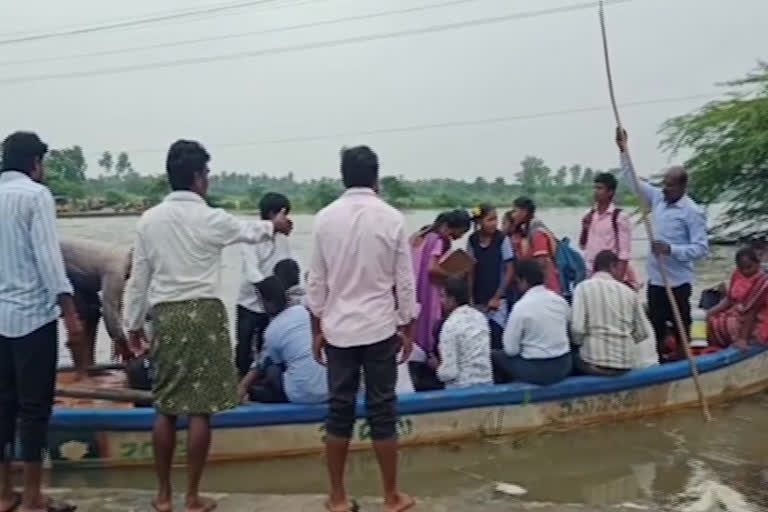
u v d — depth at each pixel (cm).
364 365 423
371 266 412
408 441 615
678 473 570
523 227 805
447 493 538
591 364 671
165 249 414
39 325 408
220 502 449
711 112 2191
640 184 751
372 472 575
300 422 584
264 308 629
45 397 417
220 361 421
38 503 422
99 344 946
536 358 643
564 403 660
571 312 681
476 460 598
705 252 739
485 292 759
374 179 427
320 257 420
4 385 418
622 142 736
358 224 412
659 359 764
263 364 613
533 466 587
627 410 688
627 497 528
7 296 405
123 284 639
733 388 752
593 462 593
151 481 551
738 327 760
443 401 616
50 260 398
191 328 412
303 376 584
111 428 557
